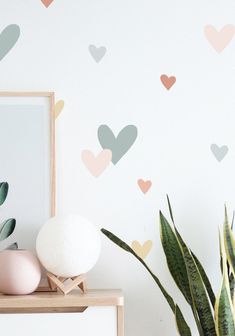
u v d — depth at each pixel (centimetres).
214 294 195
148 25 207
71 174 202
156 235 201
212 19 207
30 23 206
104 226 201
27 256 177
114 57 206
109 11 207
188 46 207
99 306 168
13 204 198
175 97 205
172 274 188
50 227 177
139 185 202
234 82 206
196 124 204
